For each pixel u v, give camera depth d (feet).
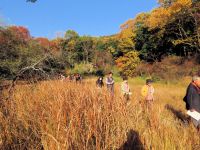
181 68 130.41
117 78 164.04
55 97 19.16
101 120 16.92
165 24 162.81
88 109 17.30
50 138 14.20
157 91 67.36
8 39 46.62
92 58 203.51
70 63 47.03
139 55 194.18
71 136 14.47
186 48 167.63
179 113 31.96
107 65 195.31
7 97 23.95
